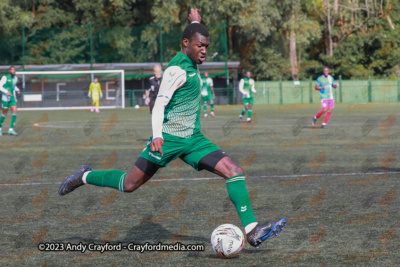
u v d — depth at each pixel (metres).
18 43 70.19
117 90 67.38
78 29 72.62
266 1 73.00
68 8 83.06
